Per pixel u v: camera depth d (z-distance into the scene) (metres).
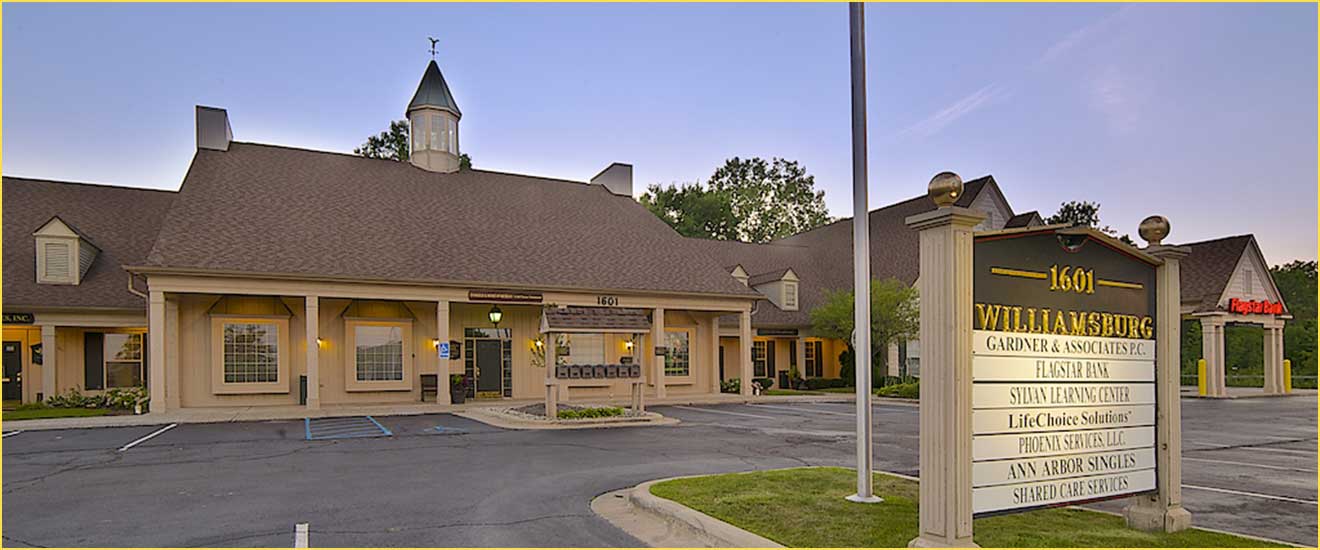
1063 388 6.07
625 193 31.64
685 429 15.99
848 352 32.19
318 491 8.76
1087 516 7.01
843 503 7.34
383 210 24.05
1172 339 6.71
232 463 10.92
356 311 22.27
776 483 8.50
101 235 23.33
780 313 31.55
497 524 7.11
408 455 11.80
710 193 58.31
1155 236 6.77
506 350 24.45
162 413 18.45
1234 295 30.94
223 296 20.80
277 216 21.81
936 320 5.43
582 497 8.44
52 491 8.78
